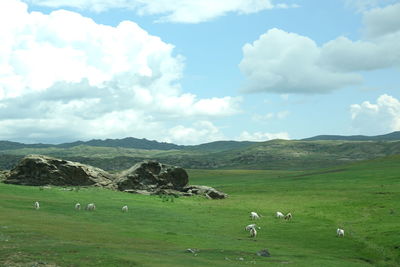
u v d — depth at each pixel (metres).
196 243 43.69
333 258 40.69
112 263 28.75
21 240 35.66
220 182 171.50
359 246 46.41
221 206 80.94
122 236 43.88
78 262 28.61
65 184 104.50
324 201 84.19
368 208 70.75
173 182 111.88
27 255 29.92
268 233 53.88
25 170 105.31
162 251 36.62
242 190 120.88
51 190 86.38
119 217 59.94
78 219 54.81
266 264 34.28
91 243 37.44
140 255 32.78
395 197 81.38
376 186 105.69
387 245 45.53
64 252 31.61
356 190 100.31
